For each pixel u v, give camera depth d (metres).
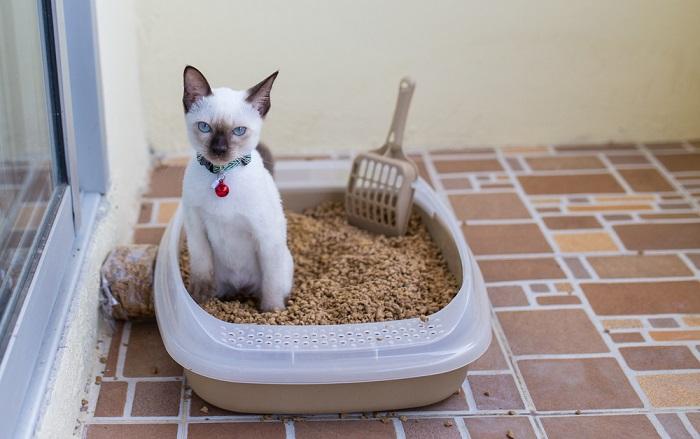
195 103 1.09
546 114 1.81
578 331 1.32
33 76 1.10
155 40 1.64
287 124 1.76
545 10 1.71
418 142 1.81
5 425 0.91
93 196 1.32
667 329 1.33
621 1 1.72
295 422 1.15
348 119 1.77
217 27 1.65
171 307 1.16
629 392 1.21
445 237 1.38
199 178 1.13
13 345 0.94
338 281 1.32
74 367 1.10
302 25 1.67
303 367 1.09
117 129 1.44
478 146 1.83
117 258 1.28
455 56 1.73
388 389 1.13
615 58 1.77
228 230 1.19
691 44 1.77
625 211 1.62
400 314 1.22
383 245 1.42
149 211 1.58
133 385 1.19
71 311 1.11
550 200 1.66
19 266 1.03
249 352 1.09
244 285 1.28
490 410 1.18
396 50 1.71
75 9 1.22
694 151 1.83
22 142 1.06
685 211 1.63
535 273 1.45
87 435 1.11
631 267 1.47
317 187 1.54
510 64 1.75
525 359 1.26
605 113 1.83
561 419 1.17
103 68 1.33
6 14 1.01
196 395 1.18
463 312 1.15
